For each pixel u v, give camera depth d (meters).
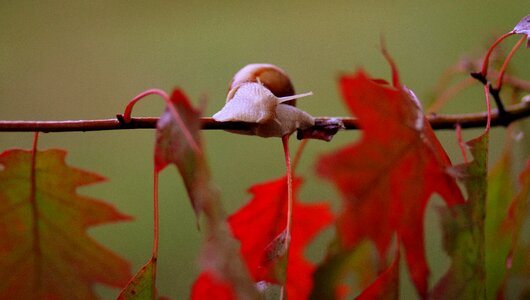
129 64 1.26
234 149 1.06
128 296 0.64
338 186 0.63
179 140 0.61
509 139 0.72
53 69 1.26
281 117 0.65
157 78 1.23
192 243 1.00
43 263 0.67
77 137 1.15
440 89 0.77
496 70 0.75
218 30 1.25
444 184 0.63
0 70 1.26
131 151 1.12
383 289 0.64
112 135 1.13
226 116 0.65
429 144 0.63
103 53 1.26
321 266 0.65
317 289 0.65
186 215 1.03
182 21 1.26
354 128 0.66
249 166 1.04
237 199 1.02
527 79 0.91
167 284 0.98
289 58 1.22
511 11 1.08
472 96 0.96
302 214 0.68
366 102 0.63
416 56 1.14
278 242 0.63
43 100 1.25
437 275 0.82
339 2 1.23
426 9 1.16
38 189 0.67
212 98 1.21
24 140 1.16
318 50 1.20
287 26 1.24
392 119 0.63
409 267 0.64
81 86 1.25
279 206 0.67
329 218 0.68
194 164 0.61
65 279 0.67
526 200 0.67
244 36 1.24
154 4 1.26
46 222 0.67
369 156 0.63
